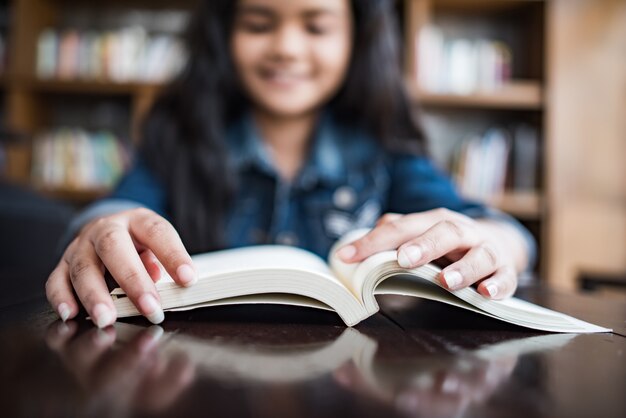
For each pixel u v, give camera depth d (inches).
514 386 10.1
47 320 15.4
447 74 88.7
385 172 47.3
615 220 92.2
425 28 87.9
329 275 16.5
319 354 12.2
